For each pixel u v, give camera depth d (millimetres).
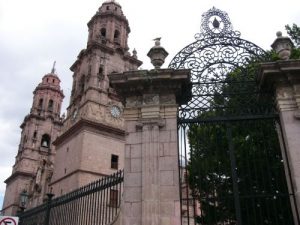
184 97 11023
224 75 10922
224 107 10648
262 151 11562
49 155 63969
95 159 37156
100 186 12367
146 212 9094
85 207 13438
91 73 41906
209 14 11719
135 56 47625
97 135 38594
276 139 11461
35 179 52281
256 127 11672
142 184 9531
